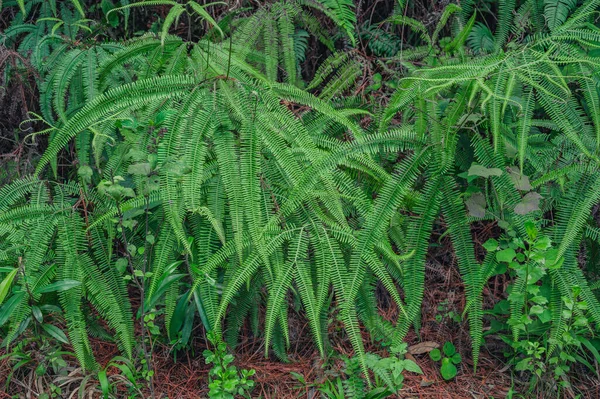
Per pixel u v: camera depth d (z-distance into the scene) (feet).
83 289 7.97
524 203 7.74
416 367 7.84
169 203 7.14
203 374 8.74
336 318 8.95
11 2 9.87
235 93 7.34
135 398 8.18
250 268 7.77
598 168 7.70
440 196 8.04
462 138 8.34
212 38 9.64
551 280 8.18
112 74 8.51
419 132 7.96
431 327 9.47
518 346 8.25
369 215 7.82
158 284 7.89
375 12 10.98
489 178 8.29
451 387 8.61
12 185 8.10
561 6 8.99
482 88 7.04
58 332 7.95
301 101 8.00
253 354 9.07
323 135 8.90
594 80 7.91
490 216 8.19
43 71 9.03
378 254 8.45
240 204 7.20
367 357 8.22
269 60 9.39
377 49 10.22
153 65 8.20
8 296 8.04
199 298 8.26
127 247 7.63
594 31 7.97
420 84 8.06
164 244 8.04
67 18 9.75
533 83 7.12
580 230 7.98
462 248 8.18
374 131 9.29
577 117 7.91
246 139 7.12
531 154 8.14
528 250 7.87
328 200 7.91
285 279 7.79
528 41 8.52
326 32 10.18
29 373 8.34
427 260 9.98
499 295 9.61
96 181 8.98
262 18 9.52
